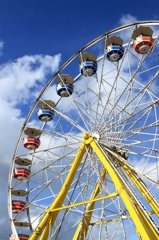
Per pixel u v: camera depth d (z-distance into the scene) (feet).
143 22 79.05
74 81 97.45
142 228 57.36
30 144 101.30
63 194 75.05
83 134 81.25
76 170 77.92
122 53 85.05
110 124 79.87
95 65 89.97
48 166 87.56
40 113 100.17
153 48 78.95
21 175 99.55
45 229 72.38
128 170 76.79
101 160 74.28
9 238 94.63
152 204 70.59
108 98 80.23
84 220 79.82
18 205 96.94
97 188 82.74
